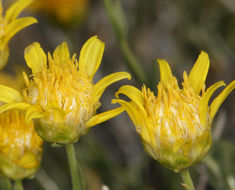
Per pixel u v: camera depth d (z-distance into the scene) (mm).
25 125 165
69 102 153
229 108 246
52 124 153
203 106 149
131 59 206
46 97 153
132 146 257
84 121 154
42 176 216
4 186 174
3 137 164
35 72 158
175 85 151
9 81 213
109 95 260
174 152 149
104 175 227
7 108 151
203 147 150
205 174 200
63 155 234
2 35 172
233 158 195
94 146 228
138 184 225
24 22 171
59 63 158
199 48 262
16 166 165
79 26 268
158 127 149
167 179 221
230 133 239
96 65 158
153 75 202
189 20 270
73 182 157
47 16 262
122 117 259
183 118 149
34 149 166
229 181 193
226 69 256
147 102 150
